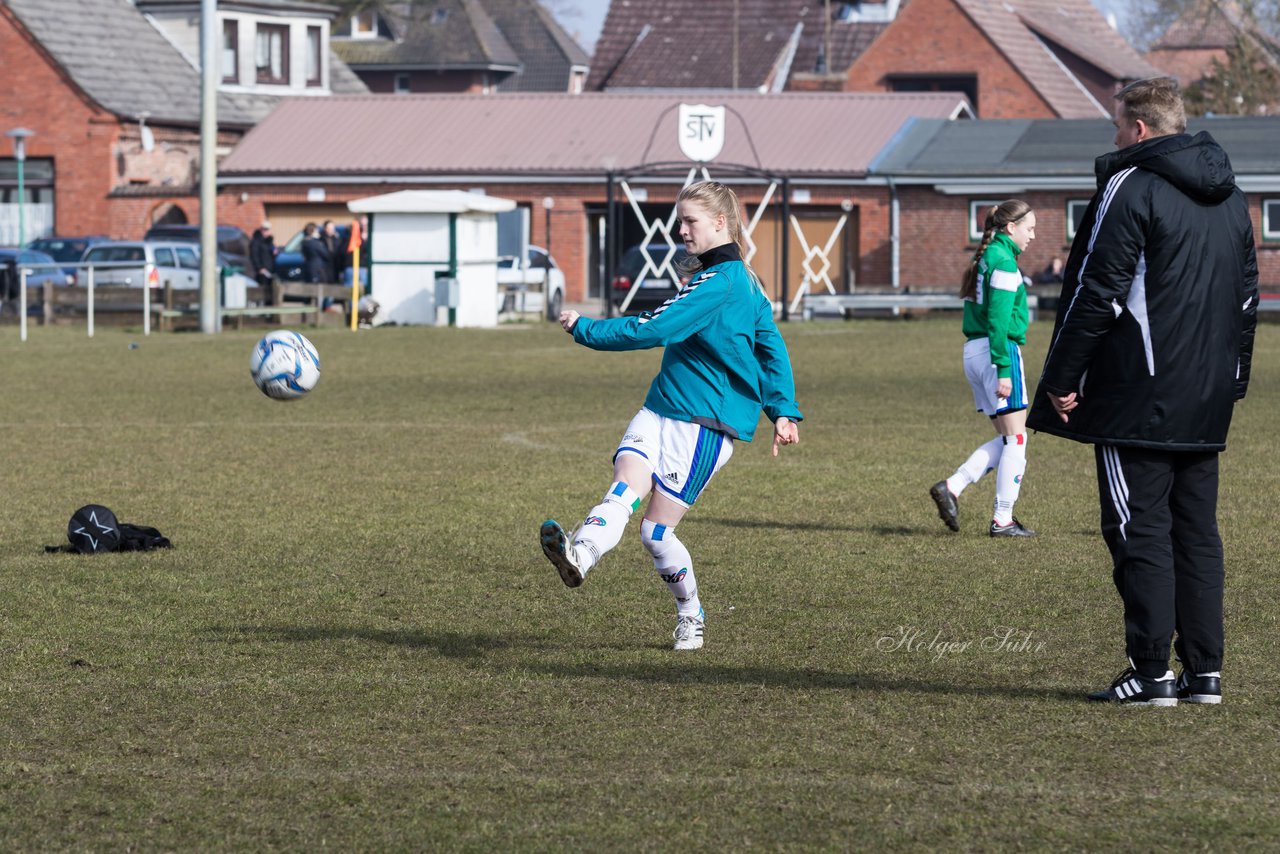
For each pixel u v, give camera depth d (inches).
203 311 2561.5
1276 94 4879.4
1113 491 475.2
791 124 3649.1
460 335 2493.8
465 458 1100.5
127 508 887.1
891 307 2933.1
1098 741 445.4
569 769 424.8
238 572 706.8
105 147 4079.7
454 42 6368.1
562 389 1625.2
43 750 446.0
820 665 537.3
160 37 4419.3
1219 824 380.2
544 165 3661.4
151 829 385.1
